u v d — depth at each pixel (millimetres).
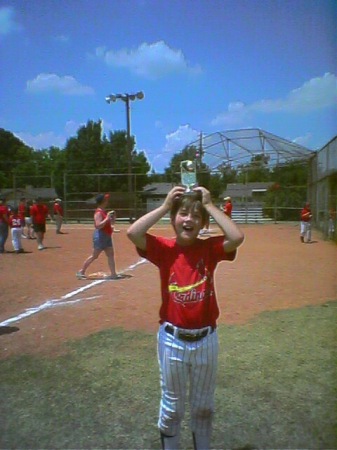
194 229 2828
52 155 63188
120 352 4910
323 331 5492
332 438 3256
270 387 4020
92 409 3721
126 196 32375
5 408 3740
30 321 6156
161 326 2885
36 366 4559
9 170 56844
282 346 4996
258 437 3289
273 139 30000
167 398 2873
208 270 2844
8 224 14516
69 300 7379
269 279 9102
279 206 31641
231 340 5195
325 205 19766
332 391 3930
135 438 3322
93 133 59625
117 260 12359
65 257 13117
